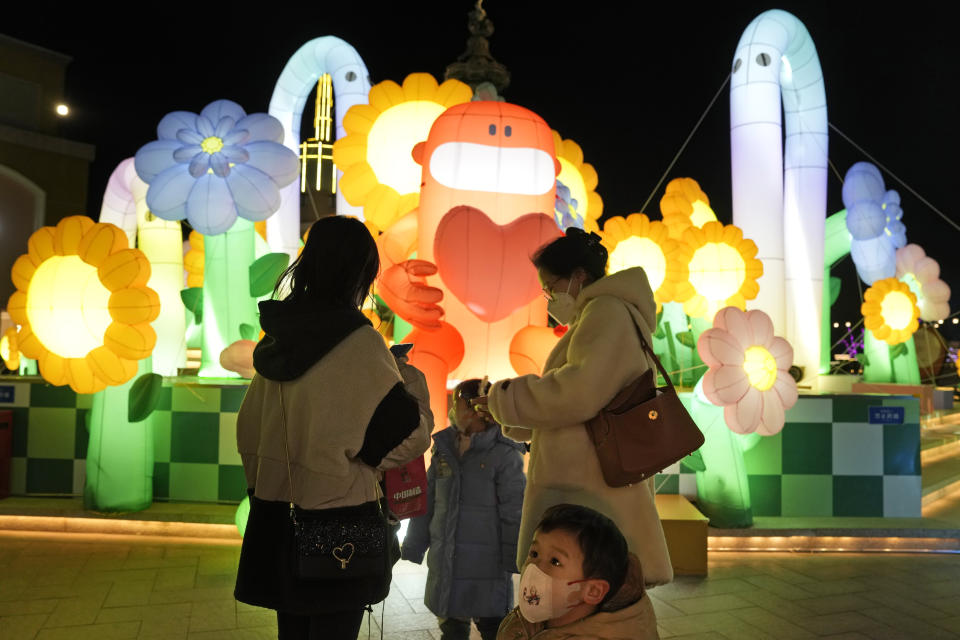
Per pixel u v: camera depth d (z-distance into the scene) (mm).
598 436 2211
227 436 5094
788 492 5242
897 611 3816
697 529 4355
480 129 4770
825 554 4820
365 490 1932
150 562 4336
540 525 1794
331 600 1896
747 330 4684
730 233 5867
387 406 1896
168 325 5746
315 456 1864
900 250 9797
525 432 2561
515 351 4660
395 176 5336
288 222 7281
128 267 4305
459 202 4734
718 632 3535
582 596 1726
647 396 2238
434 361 4473
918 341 11438
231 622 3496
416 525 3115
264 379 2045
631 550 2205
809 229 7570
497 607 2934
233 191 4797
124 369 4363
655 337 6988
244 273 5477
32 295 4309
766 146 6883
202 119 4898
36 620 3482
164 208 4801
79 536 4809
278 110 7352
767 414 4668
